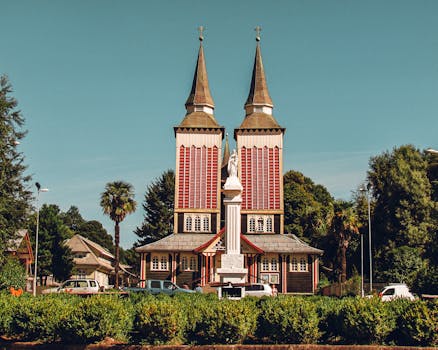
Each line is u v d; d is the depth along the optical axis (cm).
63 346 2784
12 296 3228
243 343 2808
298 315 2778
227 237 5362
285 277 8744
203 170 9419
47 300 3036
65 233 10300
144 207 12375
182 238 9081
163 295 3369
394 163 9462
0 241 5572
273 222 9250
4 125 5681
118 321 2817
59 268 9606
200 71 9931
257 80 9825
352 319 2745
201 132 9506
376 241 9162
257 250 8638
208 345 2734
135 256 12606
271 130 9481
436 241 7094
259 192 9344
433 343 2677
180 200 9331
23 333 2961
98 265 10694
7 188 5688
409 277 6825
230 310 2780
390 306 2817
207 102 9738
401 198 9038
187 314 2872
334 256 9800
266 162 9425
